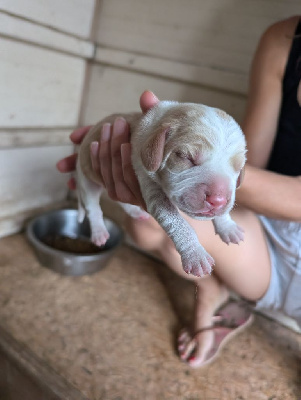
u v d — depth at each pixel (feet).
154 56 1.42
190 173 0.60
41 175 1.53
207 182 0.58
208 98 1.34
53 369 0.91
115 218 1.62
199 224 0.88
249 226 0.99
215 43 1.30
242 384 0.97
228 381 0.97
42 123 1.47
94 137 0.86
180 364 1.00
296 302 0.99
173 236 0.68
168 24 1.37
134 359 0.99
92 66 1.58
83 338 1.03
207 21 1.30
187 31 1.34
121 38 1.49
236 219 0.98
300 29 1.02
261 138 1.05
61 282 1.26
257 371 1.02
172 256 1.01
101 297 1.22
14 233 1.49
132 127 0.77
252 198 0.84
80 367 0.94
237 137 0.63
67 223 1.53
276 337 1.18
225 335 1.09
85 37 1.51
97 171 0.83
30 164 1.45
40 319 1.07
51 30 1.32
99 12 1.51
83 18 1.46
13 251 1.38
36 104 1.41
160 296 1.28
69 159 1.05
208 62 1.32
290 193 0.84
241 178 0.70
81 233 1.55
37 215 1.54
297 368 1.06
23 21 1.21
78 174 0.94
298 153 1.02
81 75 1.58
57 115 1.53
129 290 1.29
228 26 1.26
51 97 1.47
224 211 0.60
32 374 0.90
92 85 1.60
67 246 1.45
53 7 1.31
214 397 0.92
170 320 1.17
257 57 1.08
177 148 0.60
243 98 1.27
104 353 0.99
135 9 1.43
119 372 0.94
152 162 0.60
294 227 0.98
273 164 1.07
